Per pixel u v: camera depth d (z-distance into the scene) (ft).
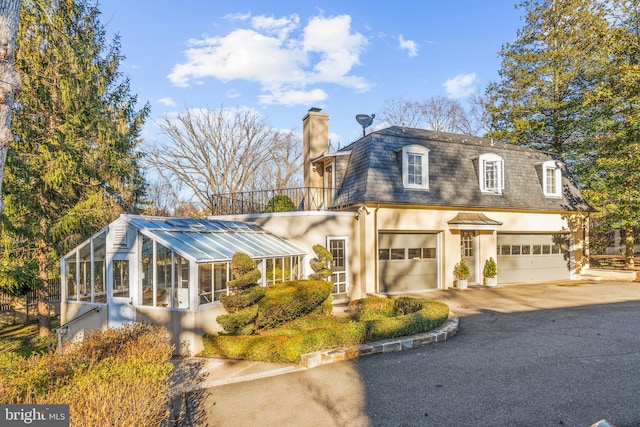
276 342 24.29
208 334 28.02
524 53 81.76
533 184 58.59
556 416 15.70
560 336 27.53
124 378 12.91
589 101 60.39
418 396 18.12
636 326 29.84
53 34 41.34
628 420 15.16
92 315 32.53
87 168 45.27
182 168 97.35
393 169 49.16
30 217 44.45
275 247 41.32
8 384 12.52
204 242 33.22
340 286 46.24
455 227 50.55
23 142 41.83
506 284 55.36
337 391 19.16
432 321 28.55
